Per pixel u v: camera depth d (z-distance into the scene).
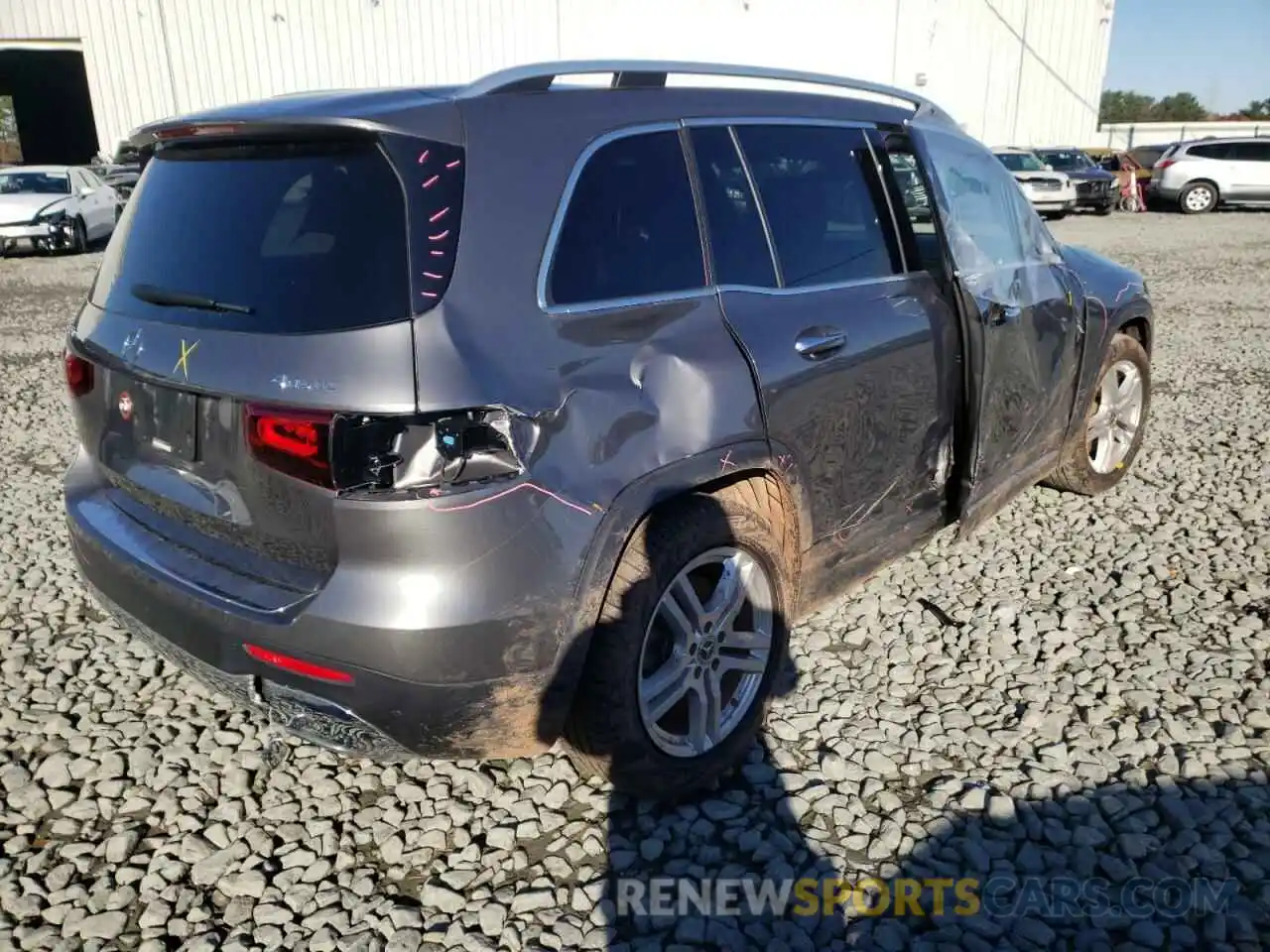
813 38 29.83
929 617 3.85
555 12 28.06
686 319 2.62
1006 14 31.11
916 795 2.84
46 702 3.35
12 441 6.27
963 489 3.54
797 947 2.31
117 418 2.67
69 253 16.80
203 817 2.79
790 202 3.03
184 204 2.62
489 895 2.48
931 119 3.70
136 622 2.61
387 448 2.10
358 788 2.90
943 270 3.43
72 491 3.01
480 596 2.15
